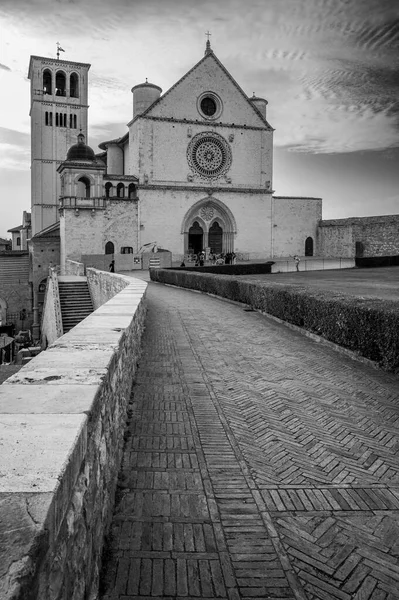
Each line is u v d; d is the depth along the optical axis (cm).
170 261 5584
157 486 582
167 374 1093
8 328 5781
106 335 708
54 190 7831
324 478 611
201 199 6028
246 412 852
